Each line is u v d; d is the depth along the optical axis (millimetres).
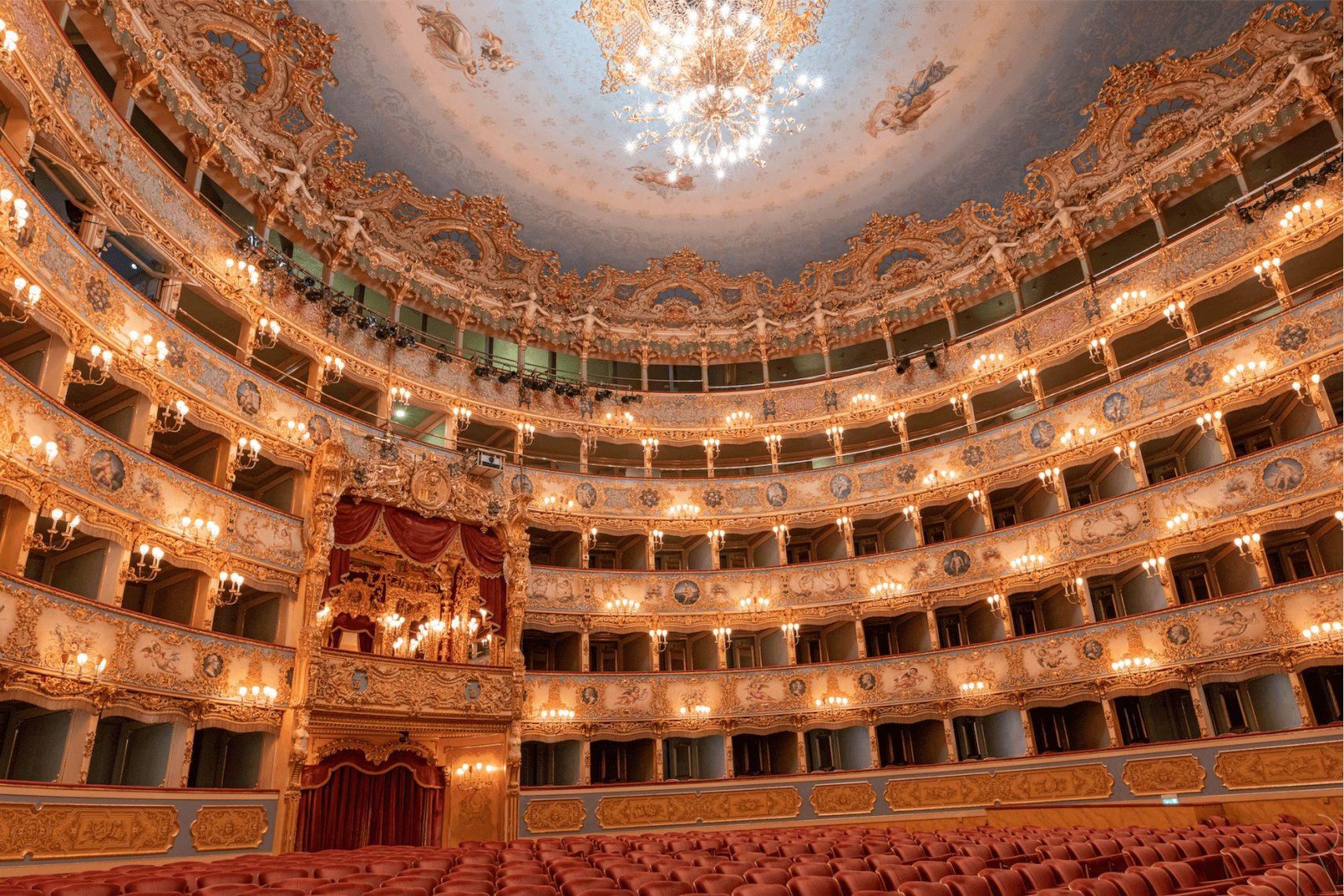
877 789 26781
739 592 30625
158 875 9359
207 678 19719
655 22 25422
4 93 16531
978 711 26688
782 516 31750
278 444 23781
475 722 24734
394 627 26391
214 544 20891
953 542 28844
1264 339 24344
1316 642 21375
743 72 25875
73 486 17375
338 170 27906
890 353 33969
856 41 27594
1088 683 25016
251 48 24094
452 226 30953
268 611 23281
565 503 30984
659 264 34312
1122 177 29062
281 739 21188
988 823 23953
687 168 30906
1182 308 26719
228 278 23812
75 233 18141
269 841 20016
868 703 28031
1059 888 8180
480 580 27266
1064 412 28109
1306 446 22781
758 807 27250
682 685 28953
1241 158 27016
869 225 32906
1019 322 30656
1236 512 23625
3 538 16406
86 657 16906
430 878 9008
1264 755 21312
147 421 19953
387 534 25219
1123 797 23234
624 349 35125
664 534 32125
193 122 23578
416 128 28062
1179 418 25500
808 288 35094
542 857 12898
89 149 18703
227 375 22703
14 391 16047
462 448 30328
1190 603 23641
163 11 22031
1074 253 30312
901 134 29875
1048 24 26234
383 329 28250
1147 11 25578
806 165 30984
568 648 30641
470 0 25750
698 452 35250
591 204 31812
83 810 16156
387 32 25547
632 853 13094
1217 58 26234
